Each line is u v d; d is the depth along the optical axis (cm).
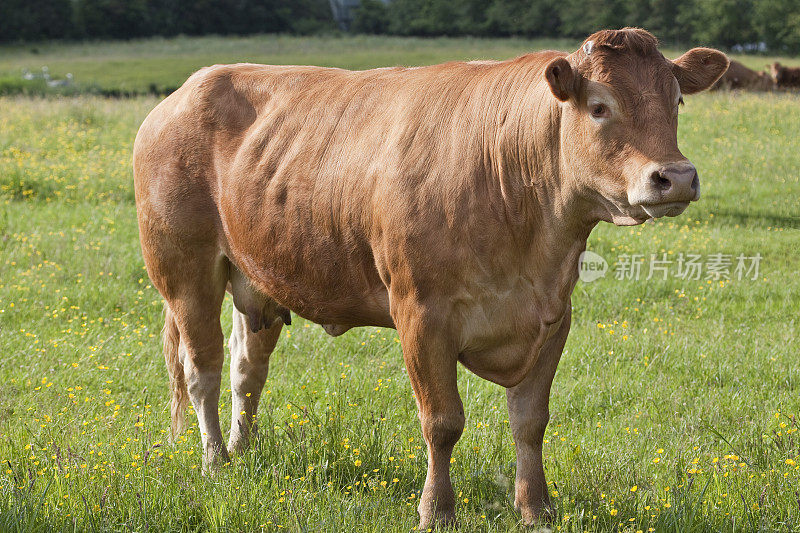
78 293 1115
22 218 1513
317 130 596
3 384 808
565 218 505
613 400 830
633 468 623
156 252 682
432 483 545
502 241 514
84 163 2045
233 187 628
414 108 554
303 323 1039
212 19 13350
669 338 991
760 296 1195
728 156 2233
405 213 526
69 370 852
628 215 468
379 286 573
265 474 598
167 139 670
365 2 13425
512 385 554
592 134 465
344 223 566
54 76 6925
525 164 507
